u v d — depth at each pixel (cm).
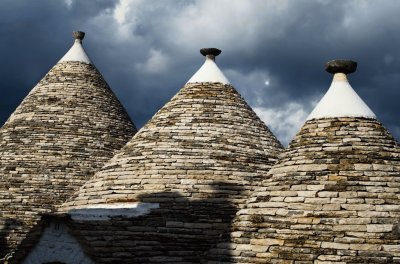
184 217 1348
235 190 1416
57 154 1883
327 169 1177
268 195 1202
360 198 1120
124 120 2095
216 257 1175
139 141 1559
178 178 1427
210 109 1588
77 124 1959
